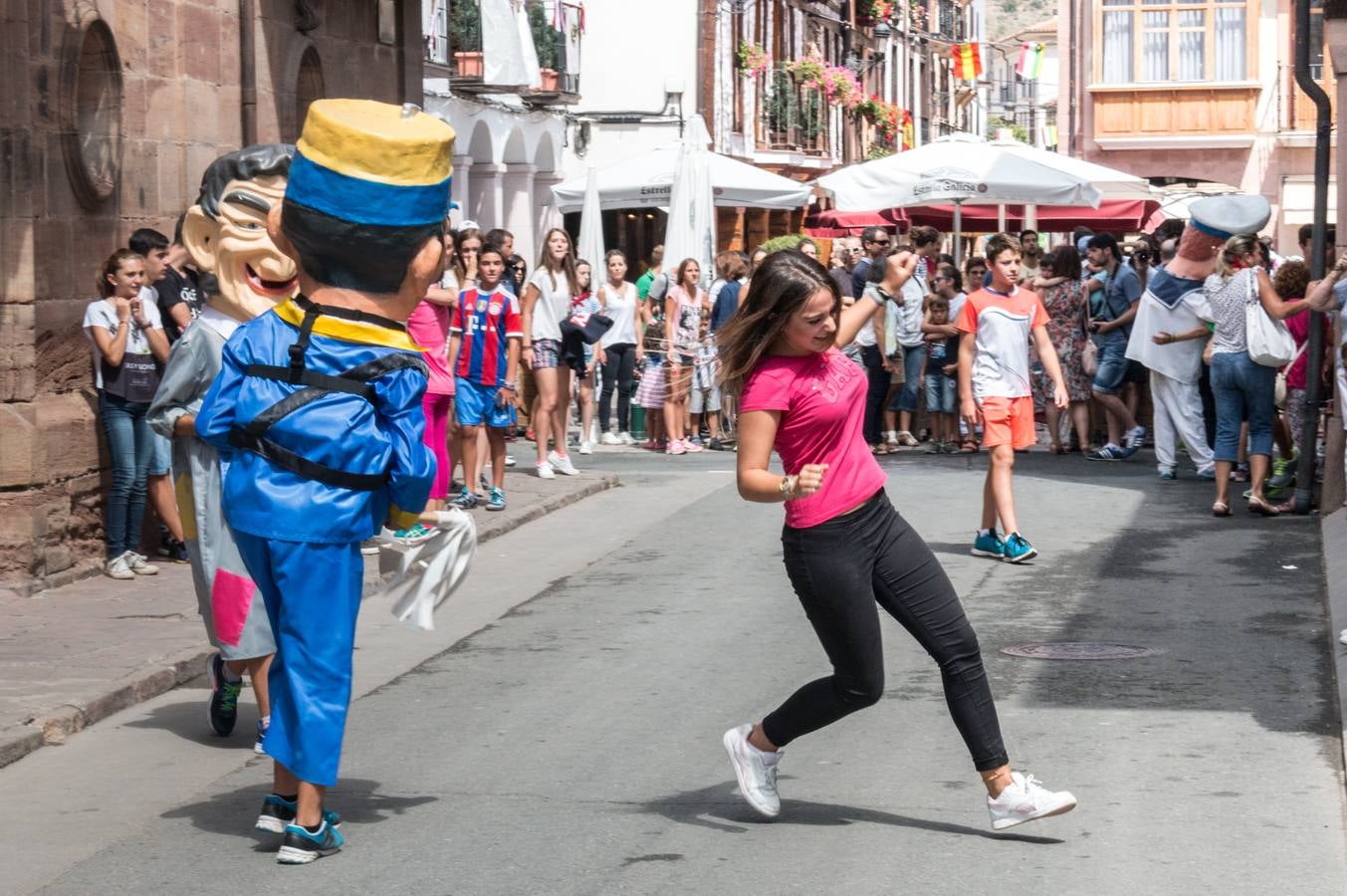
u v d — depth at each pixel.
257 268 7.48
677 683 8.44
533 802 6.51
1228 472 13.50
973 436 18.70
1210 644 9.05
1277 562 11.42
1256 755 6.97
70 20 11.50
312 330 5.92
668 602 10.56
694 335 19.45
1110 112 45.47
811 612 6.00
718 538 13.05
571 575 11.58
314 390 5.88
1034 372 18.36
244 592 6.95
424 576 6.37
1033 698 7.99
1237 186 45.19
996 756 5.96
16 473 10.63
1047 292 18.14
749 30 45.28
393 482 5.98
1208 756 6.97
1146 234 20.86
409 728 7.68
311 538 5.81
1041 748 7.14
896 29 64.94
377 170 5.82
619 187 24.67
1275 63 44.44
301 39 15.19
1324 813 6.20
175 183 12.99
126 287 11.06
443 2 29.14
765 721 6.20
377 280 5.95
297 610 5.84
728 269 19.62
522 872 5.72
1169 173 45.62
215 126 13.62
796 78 49.78
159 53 12.75
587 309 16.77
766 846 5.95
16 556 10.65
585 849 5.95
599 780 6.81
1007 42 82.75
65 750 7.43
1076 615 9.88
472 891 5.55
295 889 5.59
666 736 7.46
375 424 5.96
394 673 8.80
